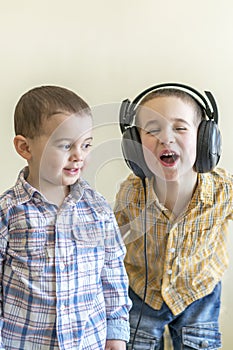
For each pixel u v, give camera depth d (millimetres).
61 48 1195
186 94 1009
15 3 1171
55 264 828
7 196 848
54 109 808
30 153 844
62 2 1185
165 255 1067
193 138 974
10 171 1207
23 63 1188
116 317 910
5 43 1177
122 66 1214
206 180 1062
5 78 1186
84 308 851
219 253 1126
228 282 1274
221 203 1068
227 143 1248
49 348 816
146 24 1208
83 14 1193
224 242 1130
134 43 1211
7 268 836
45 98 818
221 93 1235
